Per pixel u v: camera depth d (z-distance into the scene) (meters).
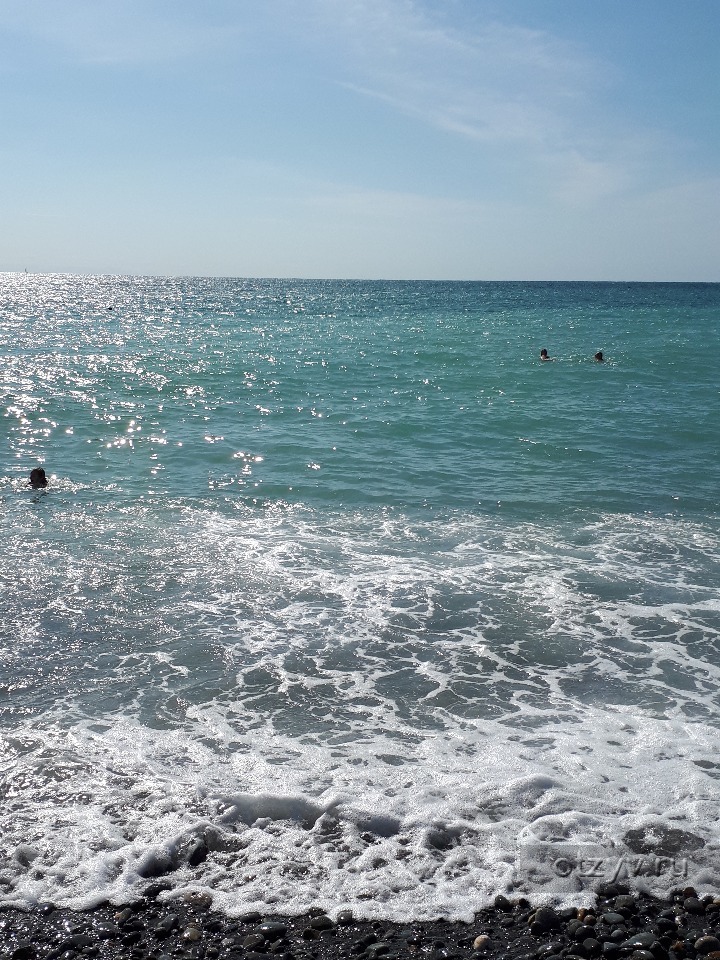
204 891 5.37
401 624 9.57
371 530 12.97
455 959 4.85
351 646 8.98
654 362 34.06
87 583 10.57
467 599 10.31
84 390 26.44
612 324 57.59
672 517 13.77
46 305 89.69
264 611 9.86
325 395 25.88
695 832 5.90
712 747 7.04
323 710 7.62
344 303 96.00
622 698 7.94
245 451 18.28
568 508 14.24
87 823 5.91
